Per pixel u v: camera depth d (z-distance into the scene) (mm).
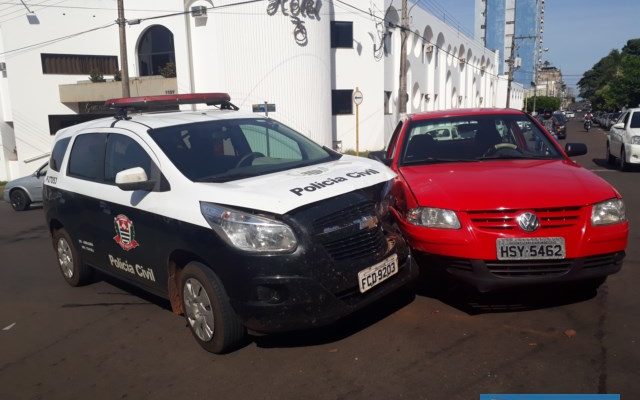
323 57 25141
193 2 25188
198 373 3971
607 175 13547
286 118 24359
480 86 61000
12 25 26156
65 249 6250
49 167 6352
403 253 4441
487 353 3906
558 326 4266
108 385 3934
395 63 33375
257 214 3828
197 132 4914
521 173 4875
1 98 27562
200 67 25719
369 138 29969
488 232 4234
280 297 3803
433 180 4898
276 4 23609
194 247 4082
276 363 4008
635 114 14508
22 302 5918
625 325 4234
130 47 28047
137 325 5004
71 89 27438
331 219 3936
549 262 4199
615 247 4289
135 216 4695
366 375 3734
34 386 4016
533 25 86062
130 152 4945
